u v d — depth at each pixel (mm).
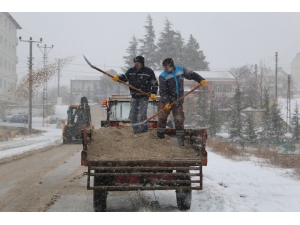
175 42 64312
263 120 33469
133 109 8148
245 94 53688
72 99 92938
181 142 7398
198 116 36812
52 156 17625
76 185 10109
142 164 6555
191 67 65438
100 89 79500
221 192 8953
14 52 64562
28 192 9086
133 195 8828
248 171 12766
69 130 25656
